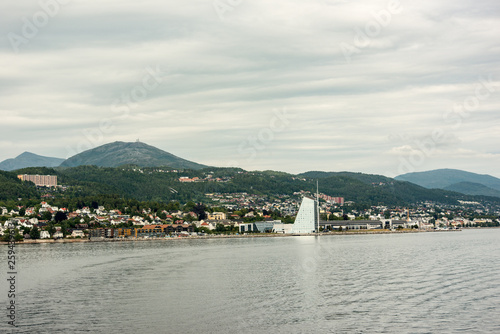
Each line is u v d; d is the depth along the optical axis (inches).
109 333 3398.1
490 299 4303.6
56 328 3521.2
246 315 3809.1
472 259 7524.6
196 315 3821.4
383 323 3592.5
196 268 6545.3
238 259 7755.9
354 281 5265.8
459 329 3462.1
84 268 6653.5
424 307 4030.5
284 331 3417.8
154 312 3924.7
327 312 3880.4
